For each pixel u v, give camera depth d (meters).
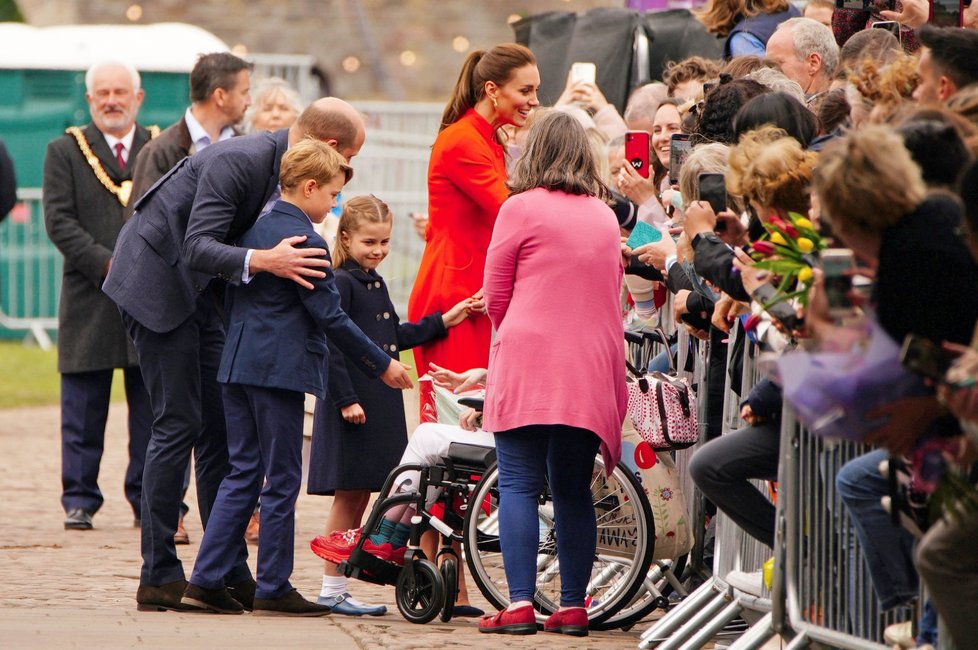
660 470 22.09
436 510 23.28
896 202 12.80
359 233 24.50
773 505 18.11
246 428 22.69
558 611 21.41
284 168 22.48
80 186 33.62
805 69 23.94
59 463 44.03
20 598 24.16
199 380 23.62
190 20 93.88
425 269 25.70
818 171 13.34
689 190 19.45
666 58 36.19
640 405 22.05
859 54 20.23
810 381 12.93
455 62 94.00
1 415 55.19
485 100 25.27
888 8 23.22
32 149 69.88
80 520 32.81
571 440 21.03
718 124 20.78
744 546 19.78
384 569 22.41
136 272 23.45
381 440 24.06
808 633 16.36
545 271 20.92
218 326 25.03
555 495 21.45
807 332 14.77
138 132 34.38
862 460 15.19
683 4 43.69
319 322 22.19
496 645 20.05
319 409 24.17
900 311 12.77
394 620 22.55
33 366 66.50
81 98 69.44
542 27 36.97
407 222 69.31
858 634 15.97
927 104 15.83
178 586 23.16
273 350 22.12
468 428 22.95
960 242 12.75
